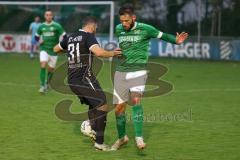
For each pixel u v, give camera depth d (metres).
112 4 64.56
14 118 27.30
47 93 36.84
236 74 52.69
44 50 37.03
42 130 24.42
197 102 33.66
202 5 73.31
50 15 36.91
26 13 77.00
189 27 73.81
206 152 20.53
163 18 75.50
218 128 25.34
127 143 22.03
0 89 39.22
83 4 68.69
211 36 71.38
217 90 40.00
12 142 21.88
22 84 42.38
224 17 72.69
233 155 20.08
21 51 74.19
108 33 73.12
